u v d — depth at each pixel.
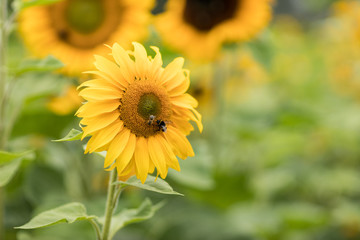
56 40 1.28
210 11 1.48
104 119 0.91
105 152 0.95
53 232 1.27
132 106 0.92
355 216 1.84
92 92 0.90
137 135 0.93
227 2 1.48
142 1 1.28
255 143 1.92
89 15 1.27
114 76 0.92
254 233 1.46
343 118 2.32
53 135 1.39
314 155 2.42
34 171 1.35
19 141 1.49
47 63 1.06
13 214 1.33
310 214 1.65
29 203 1.38
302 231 1.77
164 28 1.47
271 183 2.02
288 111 1.77
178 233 1.44
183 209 1.55
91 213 1.25
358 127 2.29
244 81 2.58
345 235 1.82
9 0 1.23
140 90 0.92
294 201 2.05
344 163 2.38
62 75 1.27
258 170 1.94
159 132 0.93
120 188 0.95
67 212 0.94
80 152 1.42
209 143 1.82
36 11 1.27
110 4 1.28
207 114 2.06
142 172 0.92
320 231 1.83
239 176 1.53
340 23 2.46
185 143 0.94
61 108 1.31
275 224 1.60
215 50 1.46
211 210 1.56
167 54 1.47
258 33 1.49
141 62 0.94
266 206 1.80
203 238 1.42
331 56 2.98
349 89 2.79
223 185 1.53
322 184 2.09
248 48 1.49
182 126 0.95
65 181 1.38
